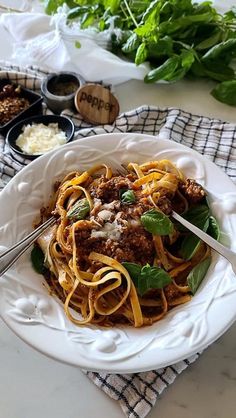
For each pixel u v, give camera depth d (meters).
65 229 0.40
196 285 0.38
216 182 0.42
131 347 0.35
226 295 0.36
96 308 0.38
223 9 0.66
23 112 0.55
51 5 0.62
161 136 0.53
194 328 0.35
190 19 0.57
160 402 0.38
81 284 0.39
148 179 0.43
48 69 0.60
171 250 0.42
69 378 0.39
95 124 0.55
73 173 0.44
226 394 0.38
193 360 0.39
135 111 0.55
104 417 0.37
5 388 0.38
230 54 0.58
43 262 0.40
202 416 0.37
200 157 0.44
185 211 0.42
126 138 0.45
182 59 0.56
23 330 0.35
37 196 0.42
